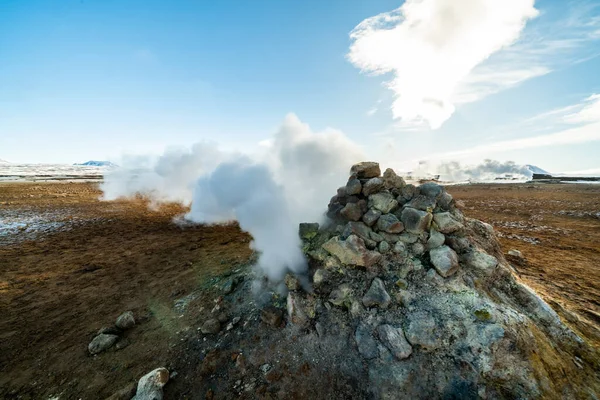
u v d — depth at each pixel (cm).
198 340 444
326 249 482
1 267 801
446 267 407
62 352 437
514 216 1572
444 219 471
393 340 353
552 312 386
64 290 652
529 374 302
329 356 374
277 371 369
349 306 415
